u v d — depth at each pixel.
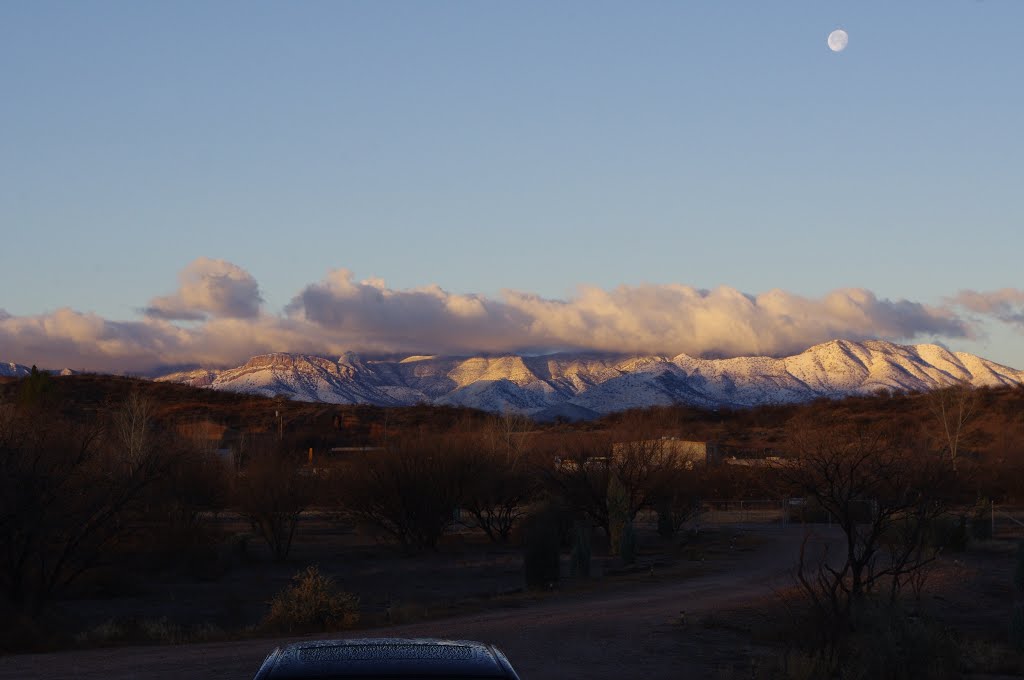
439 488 48.47
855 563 17.47
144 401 59.81
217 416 138.75
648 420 130.12
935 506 21.66
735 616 21.97
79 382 141.62
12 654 18.20
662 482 53.81
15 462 25.36
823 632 15.83
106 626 21.80
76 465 27.16
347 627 22.69
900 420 112.62
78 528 26.97
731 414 157.75
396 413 156.50
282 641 19.92
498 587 34.06
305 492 45.72
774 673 14.96
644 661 16.81
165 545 38.19
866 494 19.11
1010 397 114.62
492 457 53.12
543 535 32.28
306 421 142.75
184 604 30.22
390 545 50.19
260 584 35.53
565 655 17.36
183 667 15.95
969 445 87.50
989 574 32.25
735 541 48.94
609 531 50.66
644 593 29.11
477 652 6.20
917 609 21.61
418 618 24.20
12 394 72.69
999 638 19.67
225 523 62.78
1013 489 68.06
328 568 41.25
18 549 26.25
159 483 38.31
